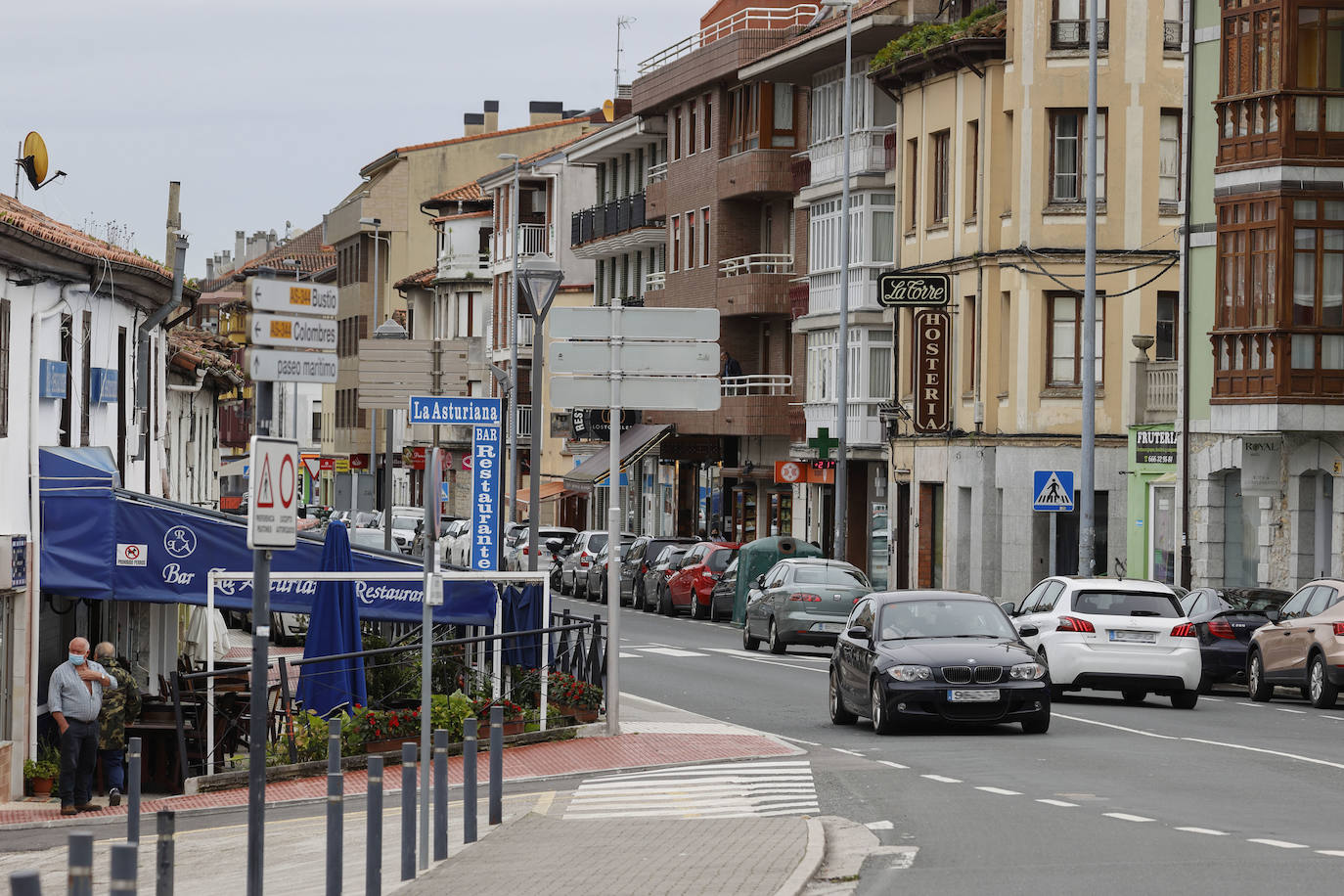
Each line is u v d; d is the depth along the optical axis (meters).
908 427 73.88
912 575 72.94
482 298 140.12
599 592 82.94
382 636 42.25
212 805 26.89
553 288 40.78
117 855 11.05
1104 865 17.70
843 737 32.06
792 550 67.19
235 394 72.50
